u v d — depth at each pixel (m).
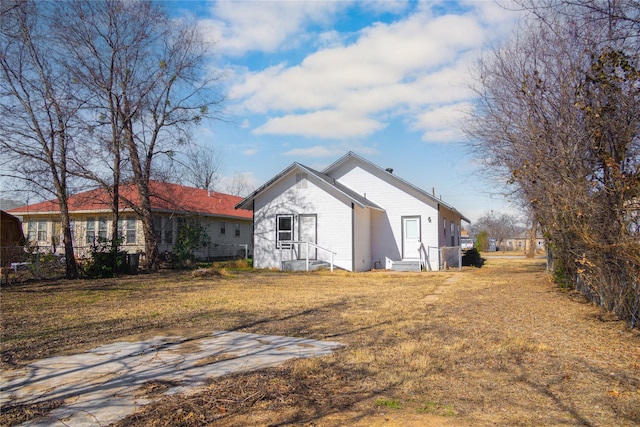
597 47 7.88
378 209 21.88
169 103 19.78
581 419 3.91
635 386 4.71
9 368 5.48
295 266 19.97
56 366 5.54
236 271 19.86
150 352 6.13
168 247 26.72
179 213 25.80
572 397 4.43
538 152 8.92
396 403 4.30
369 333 7.22
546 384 4.80
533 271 20.66
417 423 3.85
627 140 7.09
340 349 6.22
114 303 10.49
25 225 28.30
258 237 21.59
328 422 3.89
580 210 7.65
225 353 6.05
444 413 4.05
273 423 3.88
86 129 16.97
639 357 5.75
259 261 21.48
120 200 21.23
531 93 8.98
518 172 9.52
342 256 20.30
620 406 4.19
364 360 5.65
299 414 4.07
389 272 19.97
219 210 31.83
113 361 5.72
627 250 6.52
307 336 7.06
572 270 11.61
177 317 8.68
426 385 4.79
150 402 4.35
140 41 18.48
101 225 26.62
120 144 18.39
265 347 6.37
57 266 17.03
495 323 7.93
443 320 8.22
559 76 8.62
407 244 22.28
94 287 13.84
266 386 4.75
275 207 21.39
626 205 6.64
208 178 43.88
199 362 5.65
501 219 69.88
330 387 4.74
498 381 4.91
